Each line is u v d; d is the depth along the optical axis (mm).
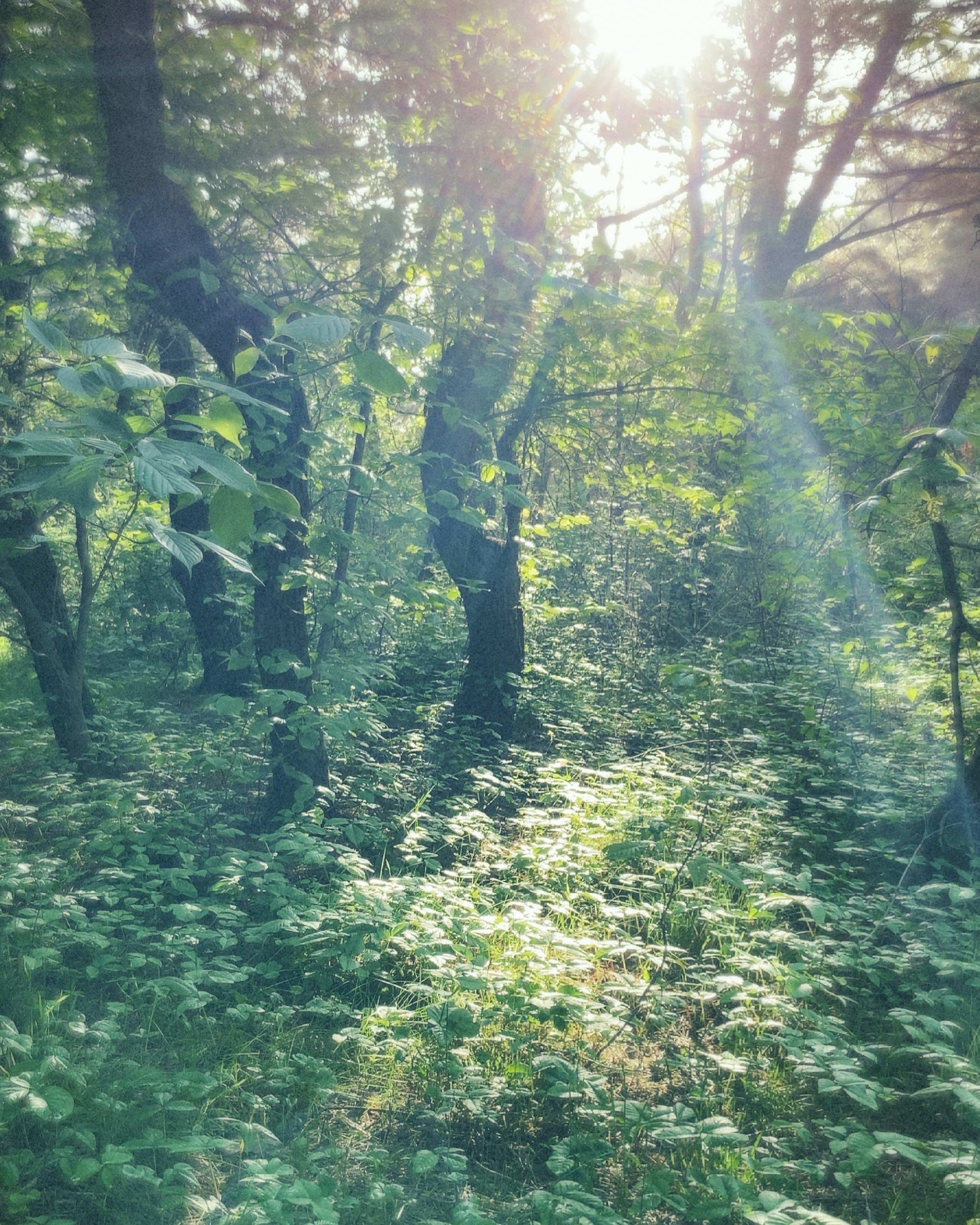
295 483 5566
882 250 11398
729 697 7348
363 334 4953
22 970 3922
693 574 10477
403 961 4328
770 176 8750
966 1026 3963
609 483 10289
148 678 10797
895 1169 3234
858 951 4516
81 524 6496
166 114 5000
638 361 8000
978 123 7996
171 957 4109
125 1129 2998
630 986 3854
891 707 7938
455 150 5762
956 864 5320
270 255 6086
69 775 5902
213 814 5824
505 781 6973
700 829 4926
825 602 8297
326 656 6277
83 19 4684
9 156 5004
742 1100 3541
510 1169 3176
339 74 5324
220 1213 2713
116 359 1649
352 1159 3121
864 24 7684
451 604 7664
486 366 6957
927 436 4453
